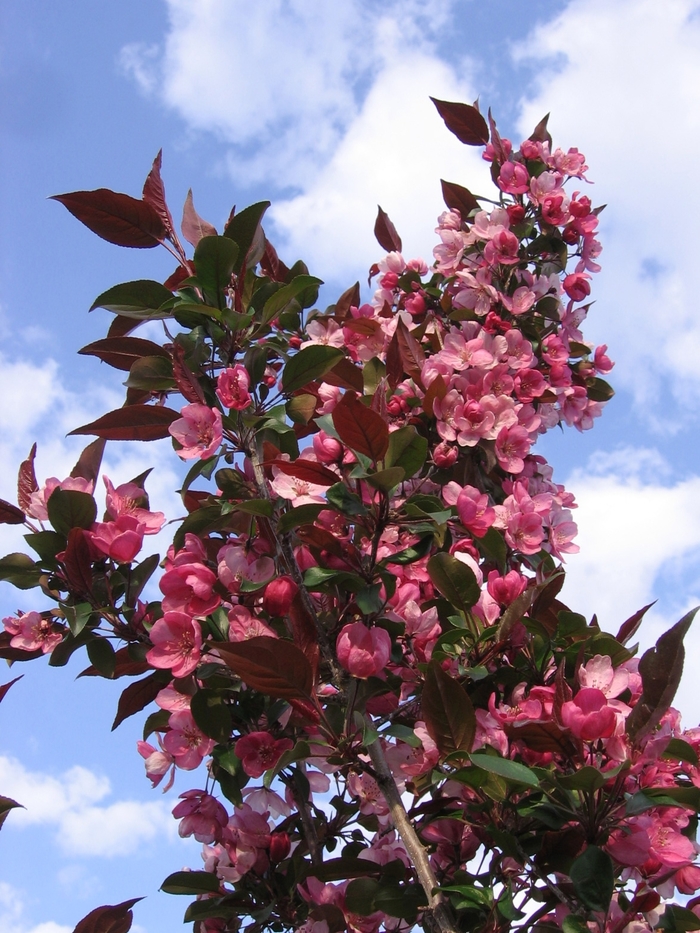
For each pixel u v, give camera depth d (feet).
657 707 2.41
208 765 2.92
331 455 2.67
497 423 3.25
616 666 2.79
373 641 2.50
